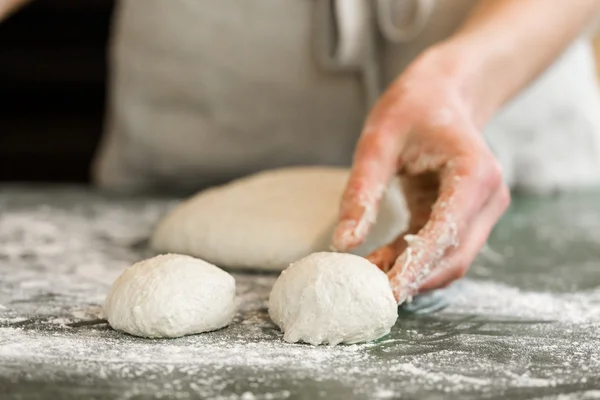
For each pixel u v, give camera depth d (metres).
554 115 1.44
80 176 1.74
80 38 1.72
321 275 0.73
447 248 0.78
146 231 1.04
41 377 0.66
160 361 0.69
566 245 1.02
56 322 0.75
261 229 0.89
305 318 0.72
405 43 1.30
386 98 0.85
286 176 1.01
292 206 0.93
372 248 0.89
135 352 0.70
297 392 0.65
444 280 0.79
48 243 0.98
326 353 0.71
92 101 1.74
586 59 1.49
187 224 0.93
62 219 1.10
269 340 0.73
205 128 1.45
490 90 0.92
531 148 1.45
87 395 0.64
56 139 1.74
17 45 1.72
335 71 1.36
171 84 1.43
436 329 0.76
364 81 1.33
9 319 0.76
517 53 0.94
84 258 0.93
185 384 0.65
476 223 0.80
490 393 0.65
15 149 1.74
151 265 0.76
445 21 1.26
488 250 0.99
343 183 0.98
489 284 0.87
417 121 0.82
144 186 1.53
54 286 0.83
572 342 0.73
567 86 1.43
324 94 1.39
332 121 1.41
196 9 1.39
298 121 1.42
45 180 1.75
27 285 0.84
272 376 0.67
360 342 0.73
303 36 1.37
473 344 0.73
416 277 0.76
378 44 1.32
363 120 1.39
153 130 1.46
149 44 1.43
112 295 0.75
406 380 0.67
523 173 1.46
